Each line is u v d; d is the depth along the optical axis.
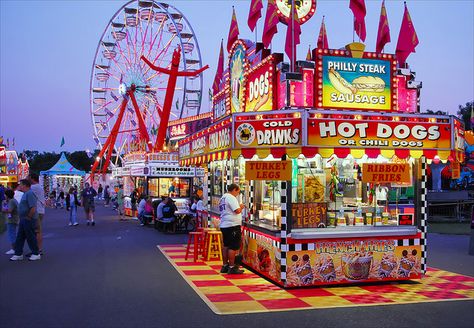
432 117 8.02
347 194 8.52
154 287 7.79
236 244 8.98
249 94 9.60
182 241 14.05
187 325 5.74
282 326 5.73
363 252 7.96
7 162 35.75
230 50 10.95
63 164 40.69
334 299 7.07
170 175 22.66
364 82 8.38
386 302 6.91
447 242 14.52
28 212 10.31
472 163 21.91
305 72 8.11
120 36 31.86
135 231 17.19
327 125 7.53
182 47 30.58
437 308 6.59
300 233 7.66
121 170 26.36
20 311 6.31
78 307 6.52
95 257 10.86
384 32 9.27
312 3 9.28
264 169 7.69
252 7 9.62
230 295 7.26
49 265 9.78
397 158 8.70
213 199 12.38
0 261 10.29
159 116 31.59
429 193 22.36
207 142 9.97
